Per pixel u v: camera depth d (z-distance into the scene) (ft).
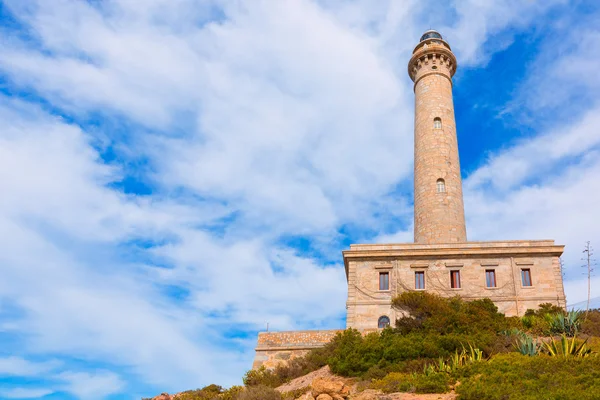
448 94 187.52
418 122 184.14
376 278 148.05
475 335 110.63
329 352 126.41
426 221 165.48
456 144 179.93
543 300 139.44
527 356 91.56
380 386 92.12
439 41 198.39
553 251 143.95
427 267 147.33
